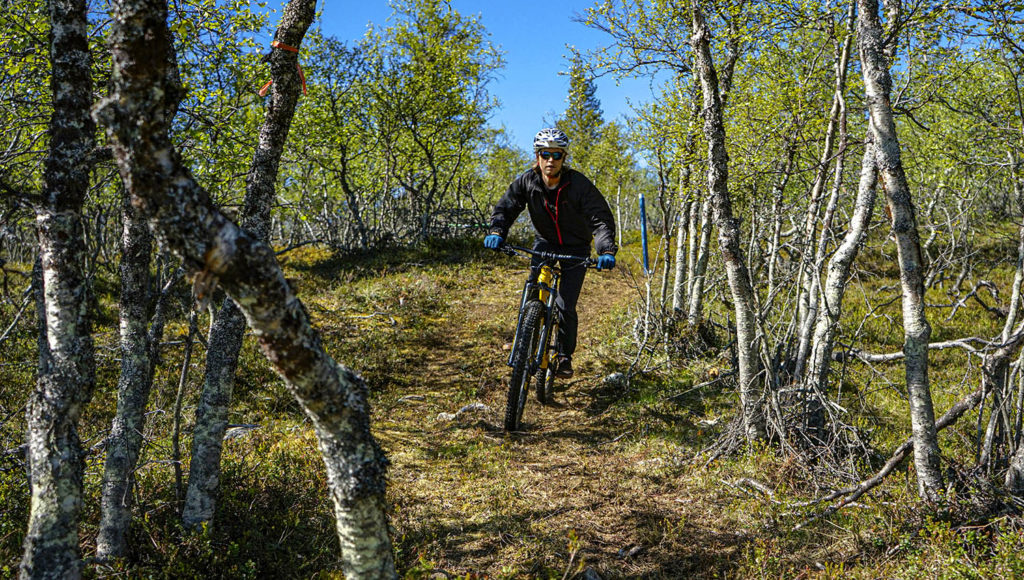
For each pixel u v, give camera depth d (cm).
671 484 449
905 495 391
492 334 923
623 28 821
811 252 545
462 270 1394
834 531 375
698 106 769
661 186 836
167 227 150
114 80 149
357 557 183
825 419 530
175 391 614
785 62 754
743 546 366
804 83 693
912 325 375
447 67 1711
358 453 179
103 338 820
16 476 351
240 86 658
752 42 736
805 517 389
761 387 550
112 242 1432
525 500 421
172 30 437
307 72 1428
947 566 304
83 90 222
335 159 1714
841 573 321
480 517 394
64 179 214
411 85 1684
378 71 1714
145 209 151
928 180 1298
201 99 584
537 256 568
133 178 149
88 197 714
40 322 249
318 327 902
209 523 317
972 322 1066
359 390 178
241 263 150
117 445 285
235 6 605
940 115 1148
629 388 684
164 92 151
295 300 161
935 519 357
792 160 649
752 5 651
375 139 1750
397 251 1639
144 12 147
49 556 203
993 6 459
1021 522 335
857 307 1113
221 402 314
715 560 350
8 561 286
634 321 911
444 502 415
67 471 208
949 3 485
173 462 321
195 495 312
